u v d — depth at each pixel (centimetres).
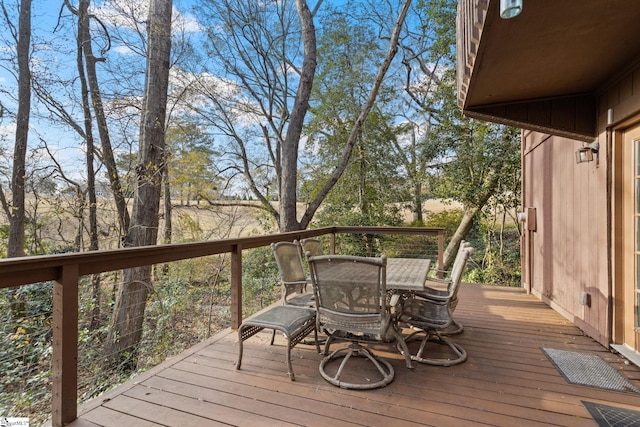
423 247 946
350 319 232
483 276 821
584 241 332
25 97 729
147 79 636
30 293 426
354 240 980
